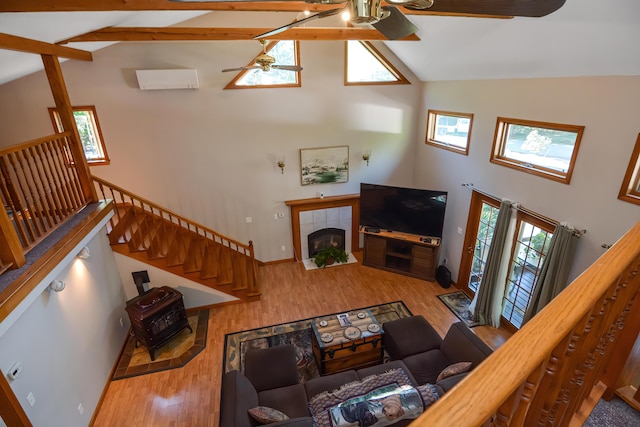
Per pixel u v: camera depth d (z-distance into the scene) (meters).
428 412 0.57
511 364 0.67
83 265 4.26
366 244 7.10
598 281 0.93
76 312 3.99
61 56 4.38
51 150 4.06
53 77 4.20
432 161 6.75
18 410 2.77
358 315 4.79
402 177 7.55
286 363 3.97
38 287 3.15
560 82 3.87
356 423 2.86
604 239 3.58
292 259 7.61
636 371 1.92
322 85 6.47
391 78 6.75
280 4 3.46
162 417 4.02
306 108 6.54
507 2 1.54
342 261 7.38
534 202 4.45
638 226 1.22
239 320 5.70
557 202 4.10
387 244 6.91
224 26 5.71
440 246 6.82
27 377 3.03
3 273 3.03
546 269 4.16
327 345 4.23
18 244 3.13
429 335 4.36
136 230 5.64
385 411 2.91
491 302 5.26
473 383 0.63
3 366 2.76
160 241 5.91
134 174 6.23
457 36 4.44
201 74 5.91
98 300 4.57
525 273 4.86
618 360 1.85
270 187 6.92
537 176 4.34
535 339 0.73
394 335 4.36
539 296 4.29
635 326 1.74
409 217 6.45
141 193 6.38
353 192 7.41
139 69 5.65
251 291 6.23
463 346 3.88
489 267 5.13
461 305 5.89
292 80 6.34
